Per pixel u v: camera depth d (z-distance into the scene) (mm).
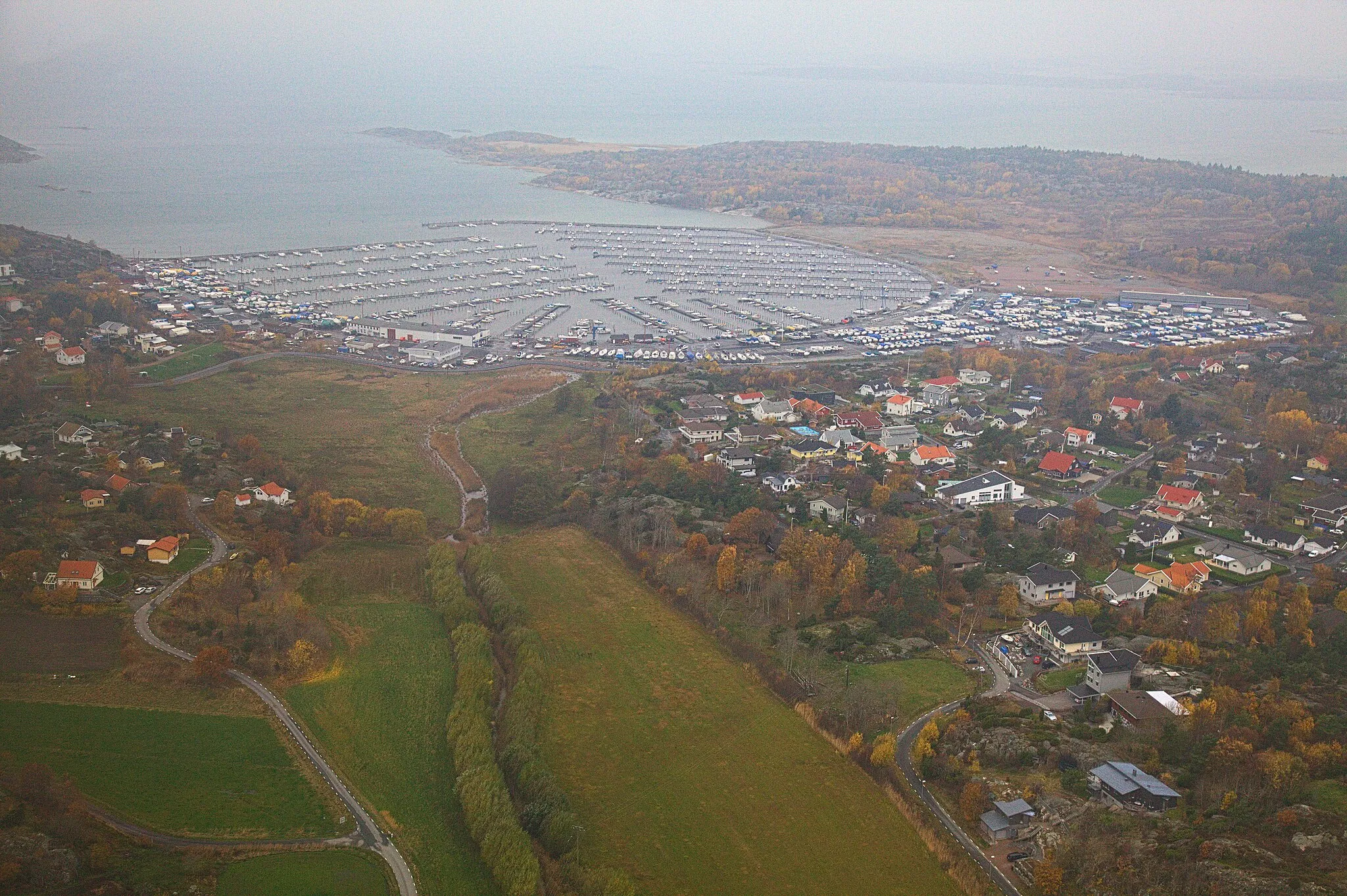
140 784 175375
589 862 161375
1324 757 171250
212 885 152750
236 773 180000
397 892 153625
